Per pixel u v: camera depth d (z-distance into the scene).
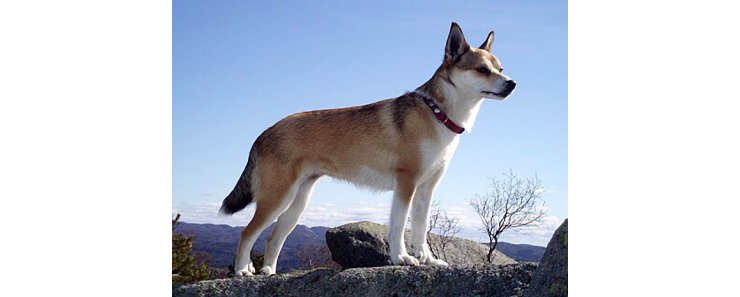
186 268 3.06
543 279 1.59
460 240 2.81
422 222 1.95
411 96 1.94
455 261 2.67
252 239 1.94
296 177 1.96
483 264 1.85
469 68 1.87
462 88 1.89
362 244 2.46
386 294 1.79
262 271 1.97
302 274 1.87
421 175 1.90
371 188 1.98
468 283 1.79
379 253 2.44
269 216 1.94
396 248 1.88
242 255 1.93
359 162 1.95
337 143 1.95
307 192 2.04
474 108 1.93
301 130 1.96
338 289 1.80
